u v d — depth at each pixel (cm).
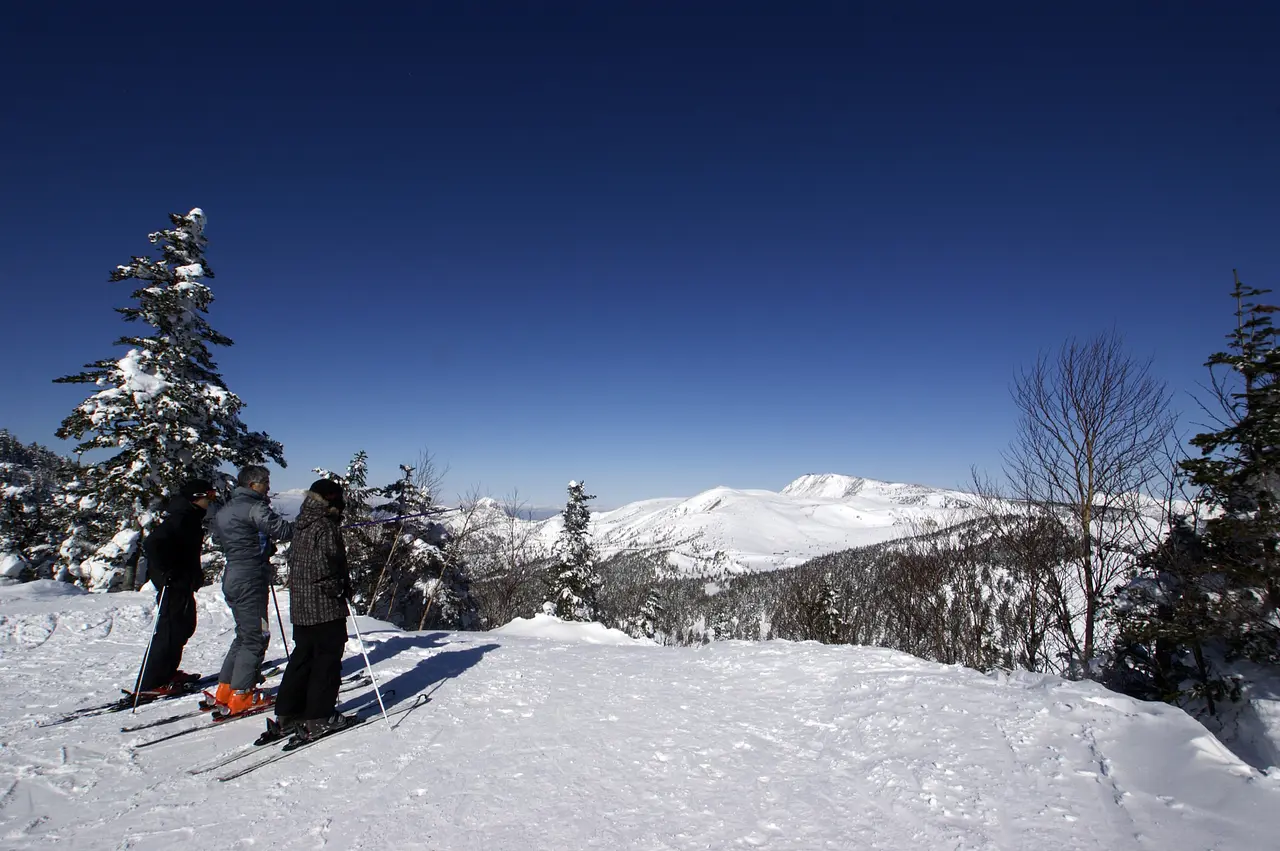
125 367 1705
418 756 449
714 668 709
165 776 415
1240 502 854
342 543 512
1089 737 423
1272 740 689
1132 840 312
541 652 798
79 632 880
